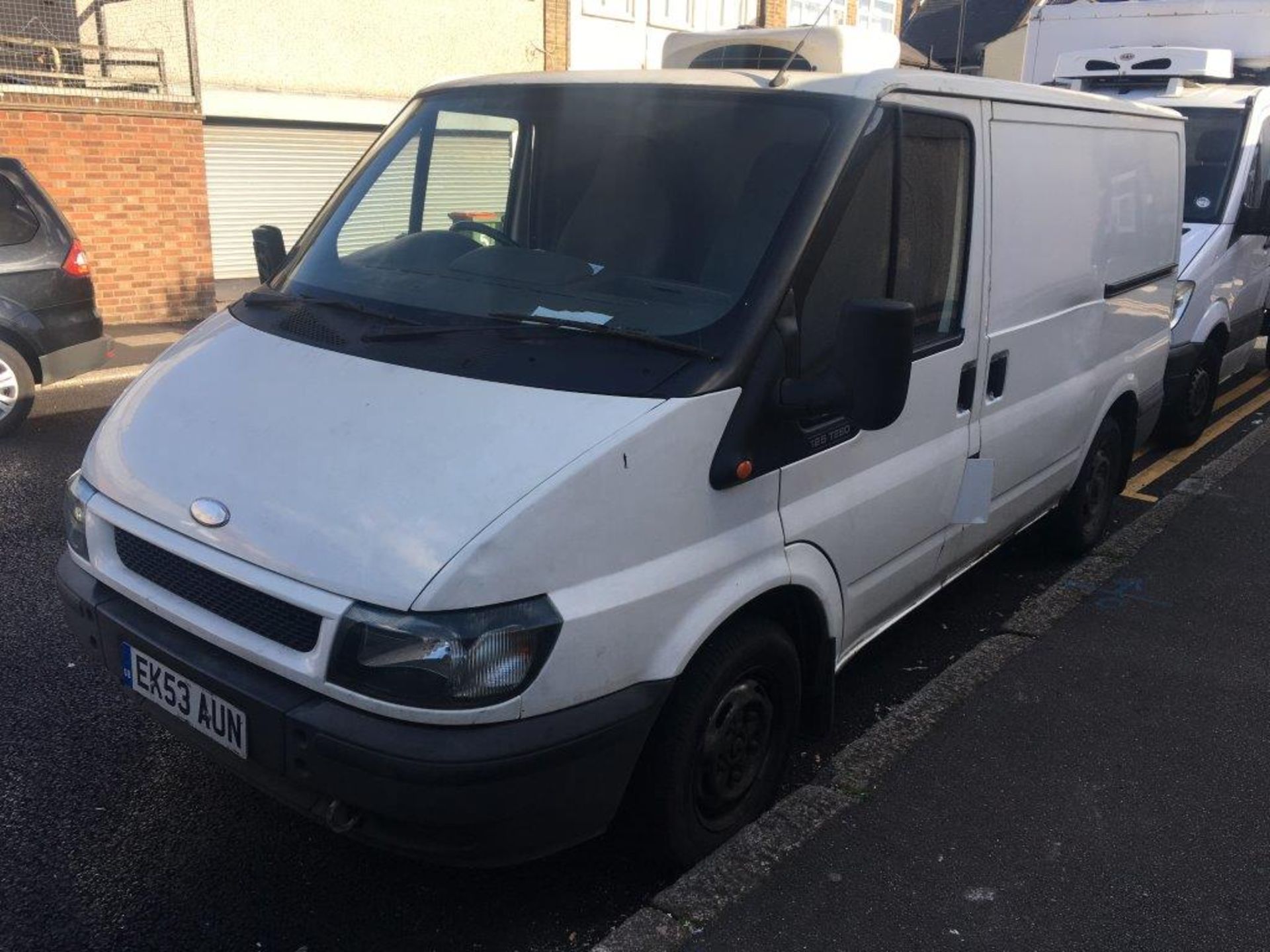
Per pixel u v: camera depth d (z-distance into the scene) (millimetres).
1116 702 4441
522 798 2631
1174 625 5172
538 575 2596
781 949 3004
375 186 3938
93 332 8008
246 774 2861
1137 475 7645
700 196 3322
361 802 2605
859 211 3334
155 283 12391
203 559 2785
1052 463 5094
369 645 2535
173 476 2959
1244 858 3484
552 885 3281
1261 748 4137
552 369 2922
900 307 2891
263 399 3051
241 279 15109
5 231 7559
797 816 3549
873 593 3809
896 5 20719
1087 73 9672
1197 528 6504
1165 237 5973
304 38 14156
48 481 6793
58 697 4199
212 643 2816
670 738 2998
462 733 2561
